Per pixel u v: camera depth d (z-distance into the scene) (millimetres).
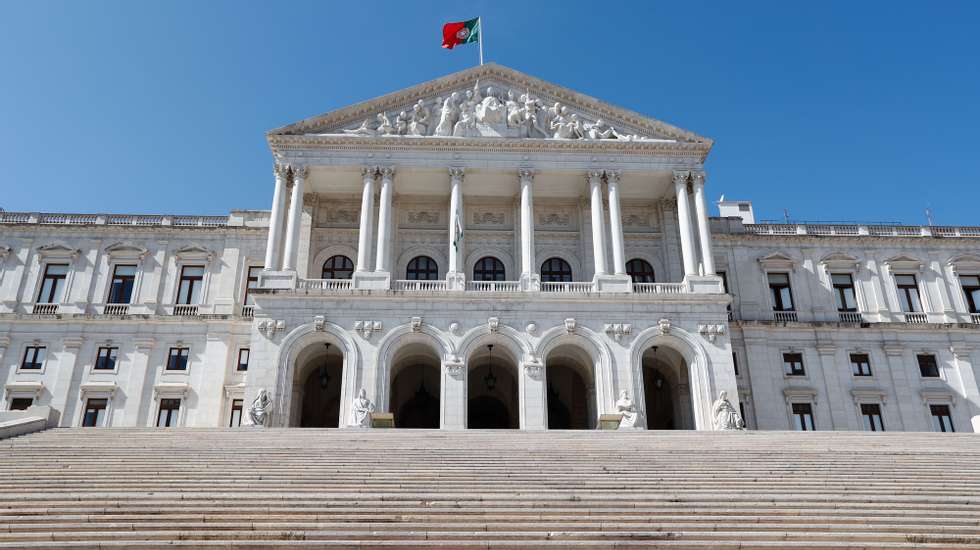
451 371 42469
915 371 51094
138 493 20172
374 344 42875
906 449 28562
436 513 18734
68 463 23891
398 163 47812
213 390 49031
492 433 30781
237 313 51312
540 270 51312
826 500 20469
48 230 53281
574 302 44500
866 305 53312
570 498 20219
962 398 50438
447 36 51500
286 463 24438
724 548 16844
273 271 44750
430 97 50469
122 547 16234
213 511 18562
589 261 50250
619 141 48688
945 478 23578
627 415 40656
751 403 49844
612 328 43875
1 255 52250
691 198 48969
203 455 25500
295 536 17000
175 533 16984
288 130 48000
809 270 54125
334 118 48875
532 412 41969
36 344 49875
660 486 22109
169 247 53406
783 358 51281
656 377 52250
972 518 19062
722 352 43750
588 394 46125
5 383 48688
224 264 52906
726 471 24266
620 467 24656
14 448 26125
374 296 43844
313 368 48156
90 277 52188
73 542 16469
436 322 43594
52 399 48500
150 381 49406
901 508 19844
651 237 52094
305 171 47531
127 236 53594
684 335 44062
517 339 43406
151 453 25641
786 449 28484
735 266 54031
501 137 48406
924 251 54969
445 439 29516
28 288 51625
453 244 46062
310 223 50438
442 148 48250
